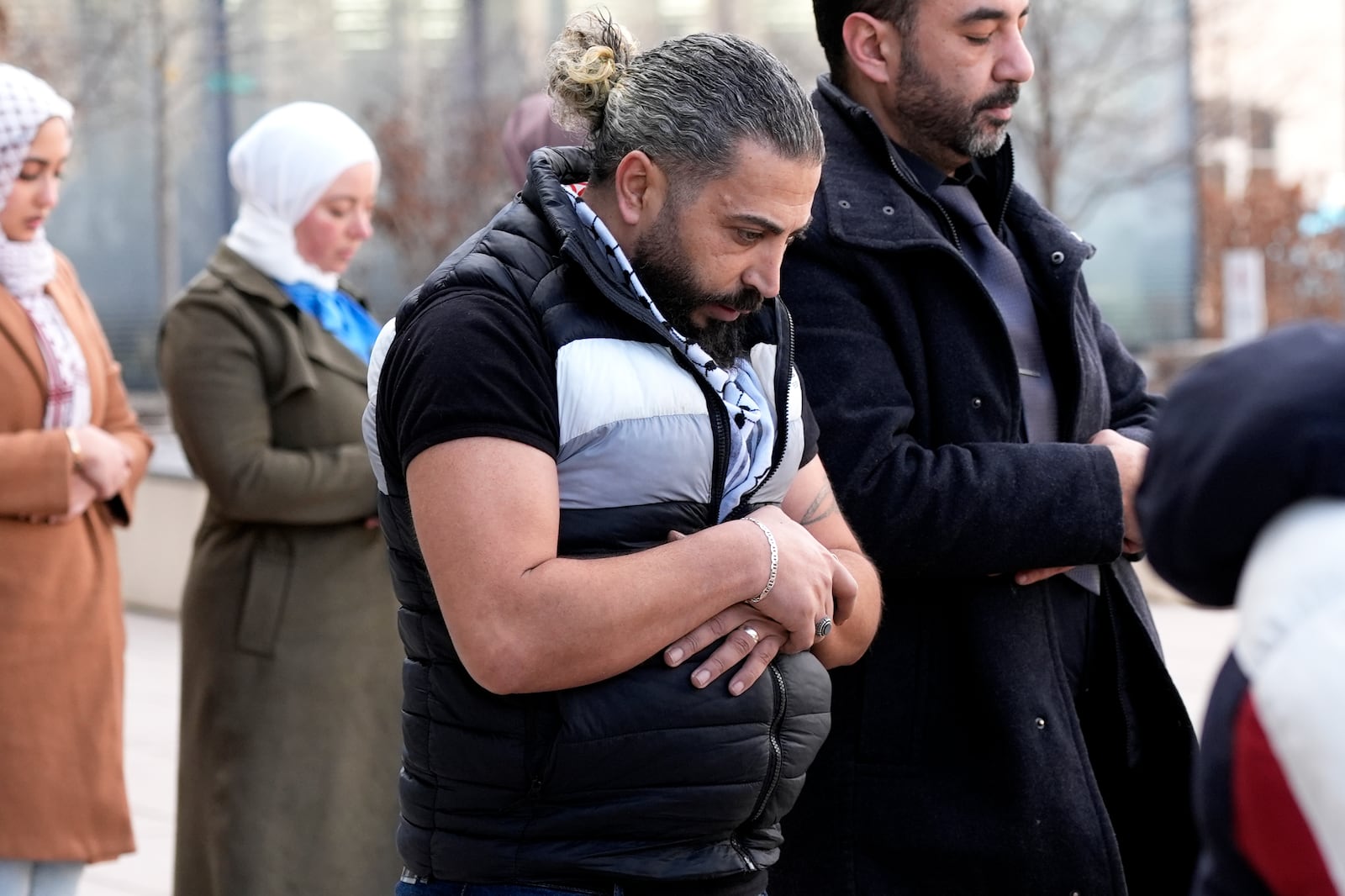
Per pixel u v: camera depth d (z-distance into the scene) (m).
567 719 3.71
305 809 6.98
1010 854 4.81
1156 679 5.20
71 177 30.23
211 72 29.08
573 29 4.14
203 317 7.04
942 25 4.95
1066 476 4.74
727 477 4.02
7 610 6.44
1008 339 4.93
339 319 7.36
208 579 7.15
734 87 3.81
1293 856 2.42
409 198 28.72
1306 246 36.03
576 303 3.88
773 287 3.91
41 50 25.72
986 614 4.89
